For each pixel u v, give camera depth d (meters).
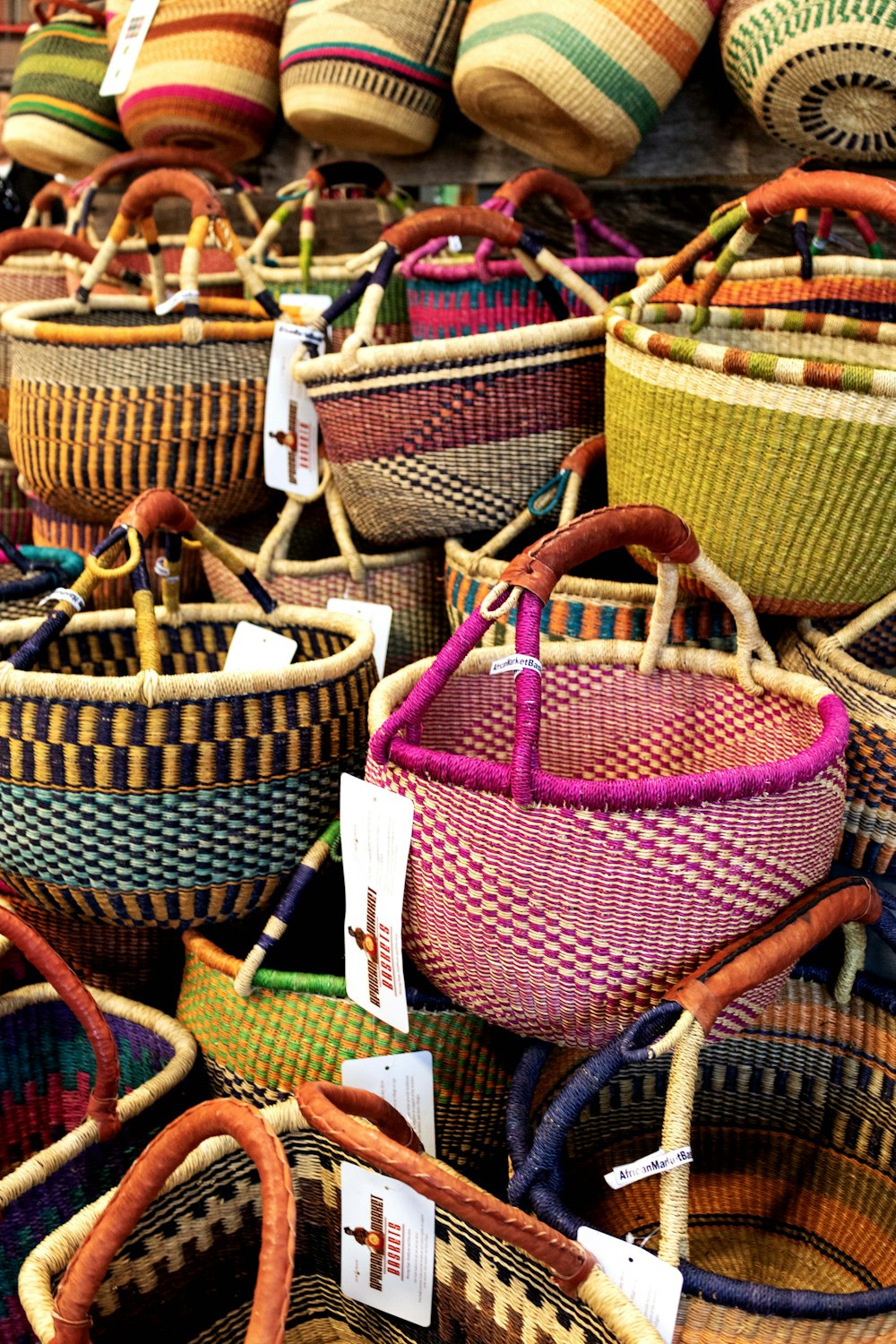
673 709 1.59
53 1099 1.76
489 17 1.86
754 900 1.18
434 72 2.19
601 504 1.84
